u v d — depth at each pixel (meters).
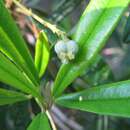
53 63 0.20
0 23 0.13
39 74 0.15
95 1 0.14
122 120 0.25
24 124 0.19
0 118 0.21
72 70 0.14
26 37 0.21
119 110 0.12
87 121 0.25
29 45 0.21
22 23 0.20
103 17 0.13
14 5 0.18
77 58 0.14
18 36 0.13
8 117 0.21
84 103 0.13
